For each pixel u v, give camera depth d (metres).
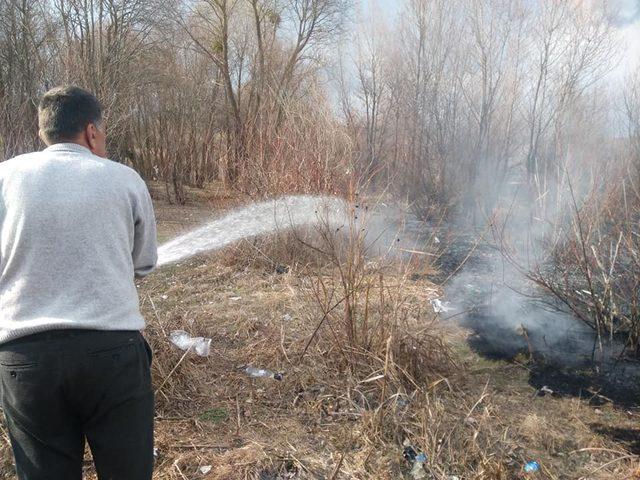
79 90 1.89
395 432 2.79
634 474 2.51
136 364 1.78
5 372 1.66
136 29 12.76
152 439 1.89
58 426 1.72
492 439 2.78
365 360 3.40
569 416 3.04
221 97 14.90
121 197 1.79
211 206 7.19
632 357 3.75
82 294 1.67
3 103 7.16
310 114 6.64
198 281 5.54
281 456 2.67
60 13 9.80
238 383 3.39
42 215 1.64
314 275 5.38
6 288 1.67
